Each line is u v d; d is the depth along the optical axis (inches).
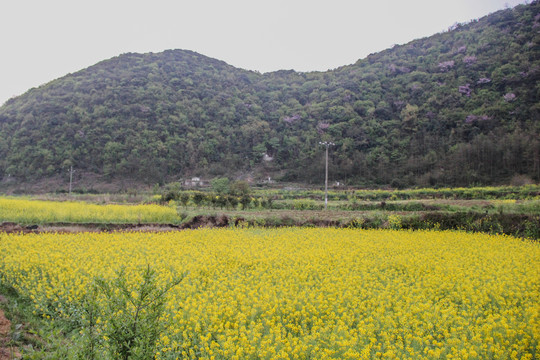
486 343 281.1
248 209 1341.0
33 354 208.4
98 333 218.8
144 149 2642.7
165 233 813.9
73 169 2503.7
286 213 1173.7
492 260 536.1
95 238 702.5
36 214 951.6
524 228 847.1
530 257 559.8
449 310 324.5
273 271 458.3
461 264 508.1
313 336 276.5
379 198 1718.8
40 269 467.8
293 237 765.3
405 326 301.6
